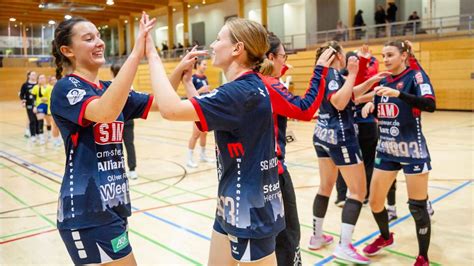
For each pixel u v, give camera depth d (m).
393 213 4.46
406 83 3.32
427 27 17.14
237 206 1.81
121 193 2.03
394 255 3.56
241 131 1.78
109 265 1.98
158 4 25.88
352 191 3.46
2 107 23.77
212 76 21.81
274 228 1.86
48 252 3.78
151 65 1.81
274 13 25.55
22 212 5.02
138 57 1.79
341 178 4.93
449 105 15.61
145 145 10.29
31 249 3.86
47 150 9.78
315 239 3.74
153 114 20.00
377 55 16.52
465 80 15.15
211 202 5.26
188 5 27.16
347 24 21.89
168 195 5.63
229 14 26.94
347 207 3.44
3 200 5.57
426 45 15.86
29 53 32.41
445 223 4.27
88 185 1.92
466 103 15.22
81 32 1.98
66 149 1.98
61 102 1.89
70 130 1.92
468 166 6.82
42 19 29.48
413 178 3.26
